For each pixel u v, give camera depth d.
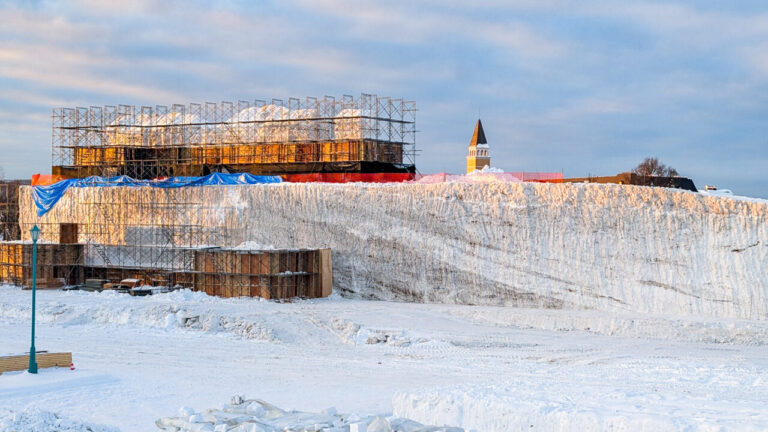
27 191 73.88
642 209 52.12
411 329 46.34
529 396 24.70
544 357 39.91
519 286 53.75
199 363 39.91
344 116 70.44
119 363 39.78
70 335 47.94
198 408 30.23
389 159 73.06
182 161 75.50
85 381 34.59
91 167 77.25
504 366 37.97
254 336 47.09
